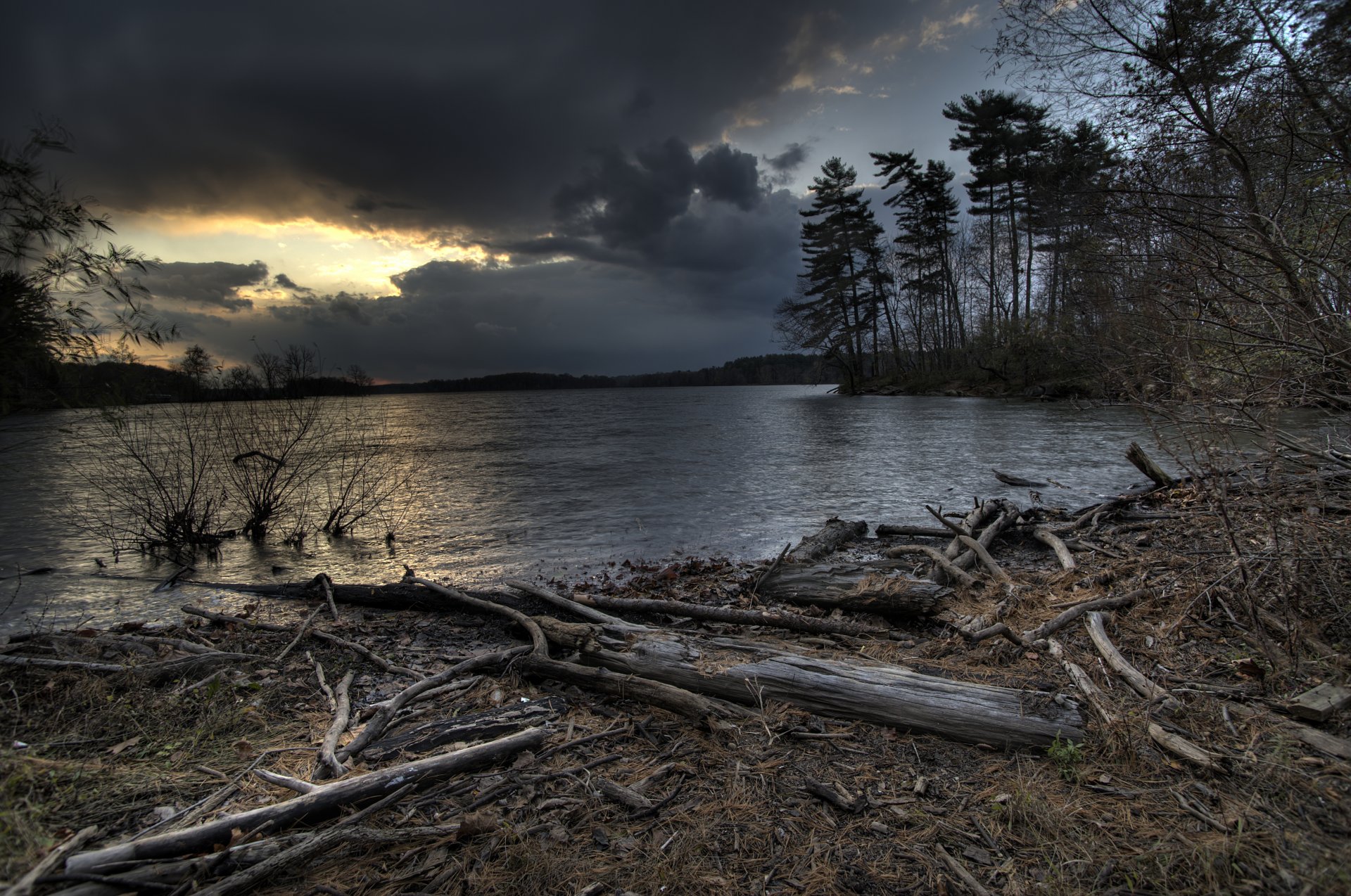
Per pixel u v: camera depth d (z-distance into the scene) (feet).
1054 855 7.86
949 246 177.99
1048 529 26.18
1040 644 13.89
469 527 33.96
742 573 23.95
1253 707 10.68
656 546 28.91
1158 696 11.05
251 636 17.25
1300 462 13.91
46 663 13.83
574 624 15.44
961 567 21.39
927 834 8.37
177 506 33.12
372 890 7.53
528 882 7.57
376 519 36.58
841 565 20.53
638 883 7.57
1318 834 7.59
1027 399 125.90
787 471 49.47
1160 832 8.06
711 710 11.40
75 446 49.70
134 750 10.73
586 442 79.00
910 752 10.48
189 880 7.45
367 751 10.62
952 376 167.63
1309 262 14.47
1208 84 16.69
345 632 17.93
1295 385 13.57
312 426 37.37
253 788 9.61
